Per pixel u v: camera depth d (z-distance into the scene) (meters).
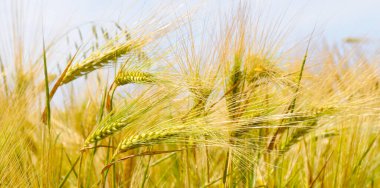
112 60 0.91
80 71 0.90
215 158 1.10
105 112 0.96
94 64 0.90
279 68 1.00
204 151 1.03
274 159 1.00
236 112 0.93
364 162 1.05
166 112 0.90
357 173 1.03
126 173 0.99
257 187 0.96
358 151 1.03
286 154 1.06
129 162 0.99
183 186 1.06
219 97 0.95
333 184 1.03
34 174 0.89
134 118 0.88
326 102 0.99
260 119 0.92
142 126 0.89
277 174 1.01
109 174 0.96
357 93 1.03
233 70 0.96
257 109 0.94
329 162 1.04
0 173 0.87
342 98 1.00
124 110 0.88
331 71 1.03
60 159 0.98
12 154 0.88
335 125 1.04
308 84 1.01
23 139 0.90
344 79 1.03
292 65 1.01
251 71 0.97
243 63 0.97
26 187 0.88
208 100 0.93
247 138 0.94
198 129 0.87
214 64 0.97
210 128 0.87
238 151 0.93
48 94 0.87
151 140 0.86
